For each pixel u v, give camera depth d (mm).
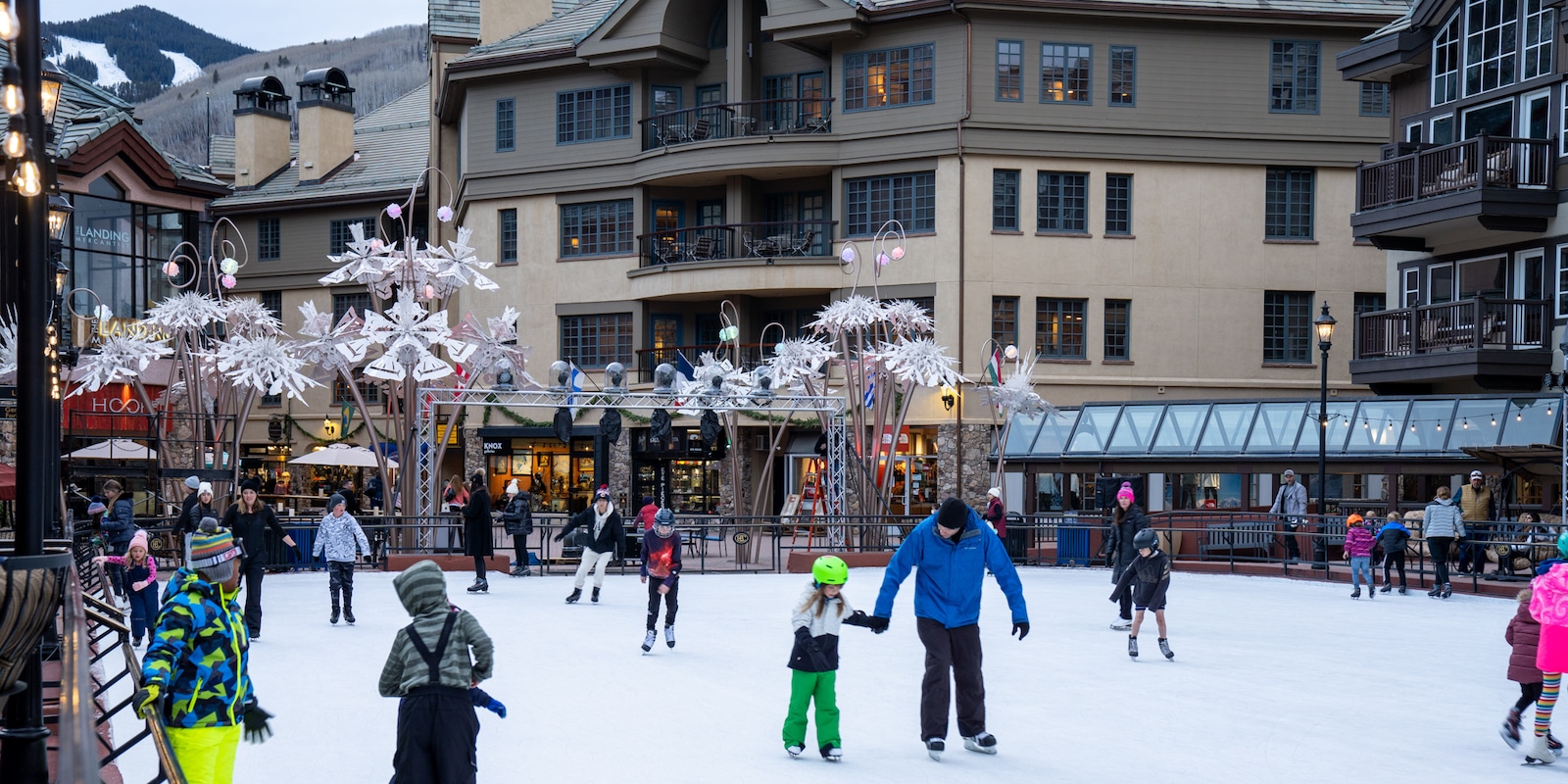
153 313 29750
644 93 42125
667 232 39938
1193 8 39000
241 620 6863
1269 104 39938
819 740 9625
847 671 13828
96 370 27828
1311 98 40156
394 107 57469
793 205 41688
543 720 10992
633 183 41875
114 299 32781
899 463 38562
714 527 28141
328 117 52906
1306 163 40062
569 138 43281
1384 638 16719
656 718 11102
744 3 41156
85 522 21578
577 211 43312
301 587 23328
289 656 14719
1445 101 33031
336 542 17625
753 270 39312
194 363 29672
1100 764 9469
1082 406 34500
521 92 43969
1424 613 19781
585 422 42219
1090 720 11117
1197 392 39500
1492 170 30516
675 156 40500
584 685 12773
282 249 51625
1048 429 34625
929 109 38781
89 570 17484
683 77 42844
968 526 9773
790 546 34500
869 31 39562
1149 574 14742
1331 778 9141
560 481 43094
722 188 42250
